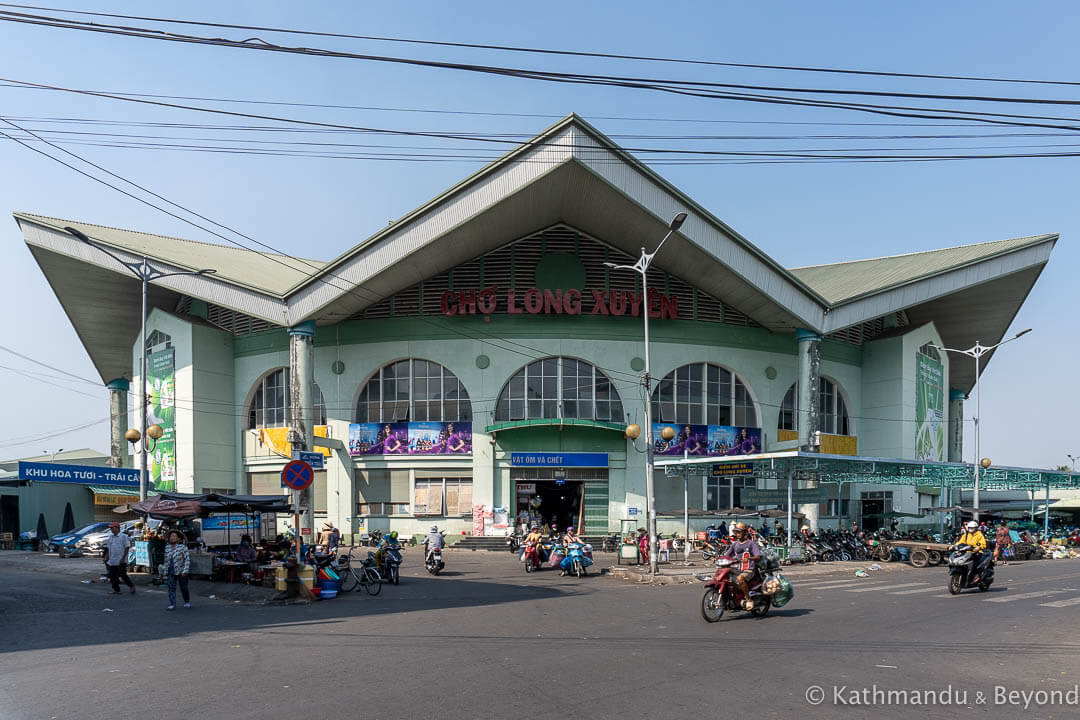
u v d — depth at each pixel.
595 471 40.19
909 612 16.78
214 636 13.88
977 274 45.53
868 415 48.03
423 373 41.06
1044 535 45.69
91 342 54.69
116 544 20.98
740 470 32.31
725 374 42.69
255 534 27.78
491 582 24.84
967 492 66.75
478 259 40.91
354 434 40.97
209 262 44.62
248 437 43.94
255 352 44.19
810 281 52.78
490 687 9.55
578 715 8.31
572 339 40.47
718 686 9.59
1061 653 11.96
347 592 21.61
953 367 60.69
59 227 41.06
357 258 37.59
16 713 8.65
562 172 34.53
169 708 8.73
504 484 39.78
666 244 37.91
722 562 15.56
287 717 8.30
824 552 32.78
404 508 40.50
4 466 65.19
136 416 49.31
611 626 14.84
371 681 9.92
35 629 14.89
